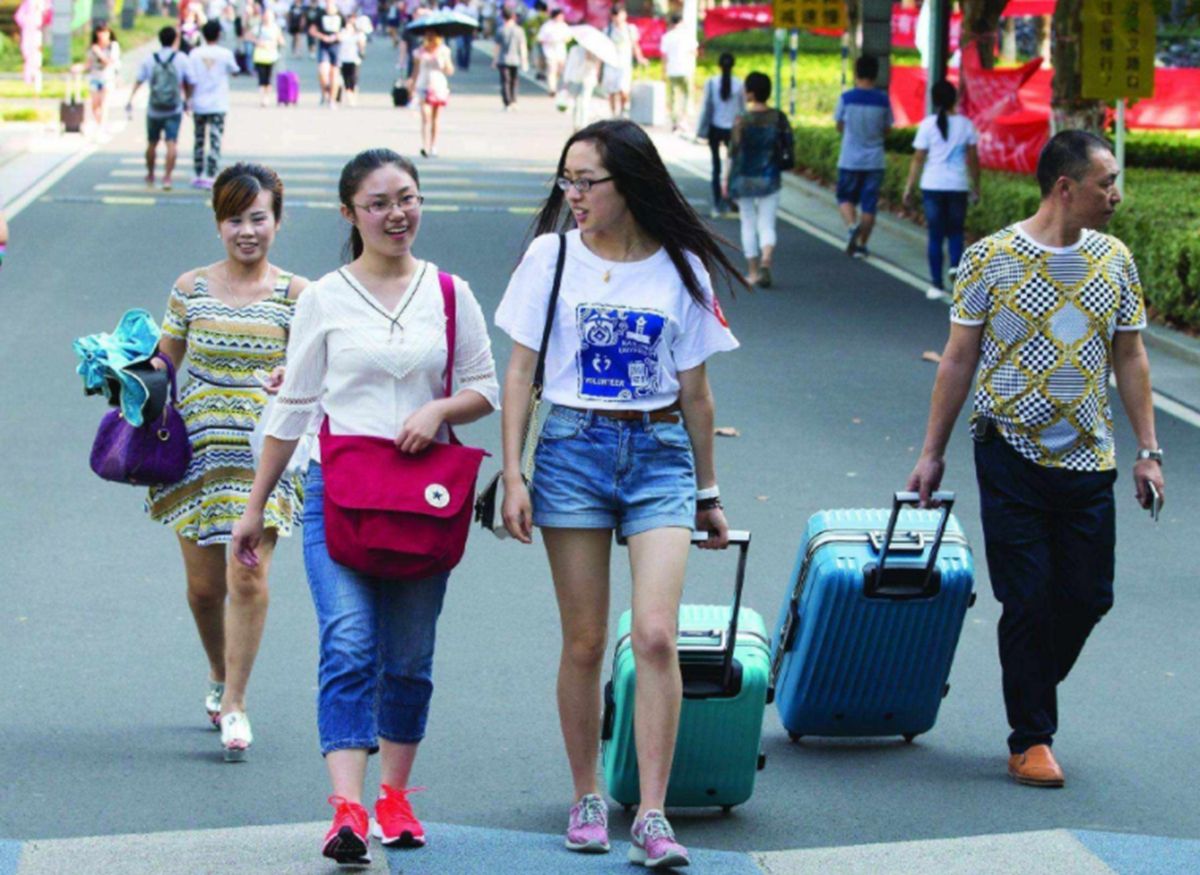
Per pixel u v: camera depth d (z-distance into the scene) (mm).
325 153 42188
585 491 7496
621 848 7930
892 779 9133
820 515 9461
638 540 7477
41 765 9070
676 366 7582
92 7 73250
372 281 7570
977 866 7566
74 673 10500
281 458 7645
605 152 7352
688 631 8312
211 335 9188
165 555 12922
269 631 11312
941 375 9062
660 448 7520
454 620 11547
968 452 16359
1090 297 8836
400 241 7477
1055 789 9000
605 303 7465
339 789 7180
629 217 7484
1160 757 9445
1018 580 8969
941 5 33969
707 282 7543
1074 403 8867
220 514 9133
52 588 12086
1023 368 8875
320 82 59469
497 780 9047
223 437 9188
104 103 45000
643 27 68312
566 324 7500
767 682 8211
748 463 15750
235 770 9078
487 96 63469
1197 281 21266
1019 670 9031
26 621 11406
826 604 9086
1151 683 10578
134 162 39312
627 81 51594
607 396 7473
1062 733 9789
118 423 9133
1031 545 8961
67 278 24625
